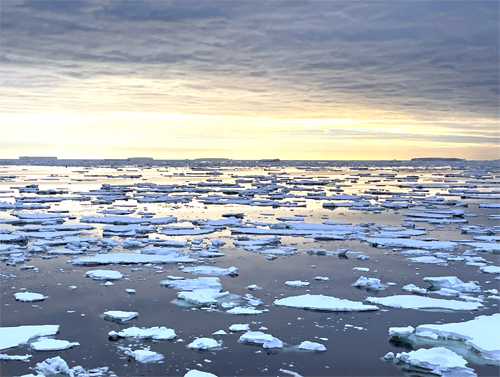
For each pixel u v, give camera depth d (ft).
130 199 139.44
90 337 37.24
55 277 53.01
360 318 41.55
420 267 58.49
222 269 55.47
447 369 31.89
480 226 88.38
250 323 40.27
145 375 31.65
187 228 84.84
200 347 35.53
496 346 34.78
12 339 36.35
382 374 32.12
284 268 57.57
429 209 114.01
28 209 112.37
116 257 61.11
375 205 124.98
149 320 40.73
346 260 61.82
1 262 59.77
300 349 35.58
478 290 49.03
